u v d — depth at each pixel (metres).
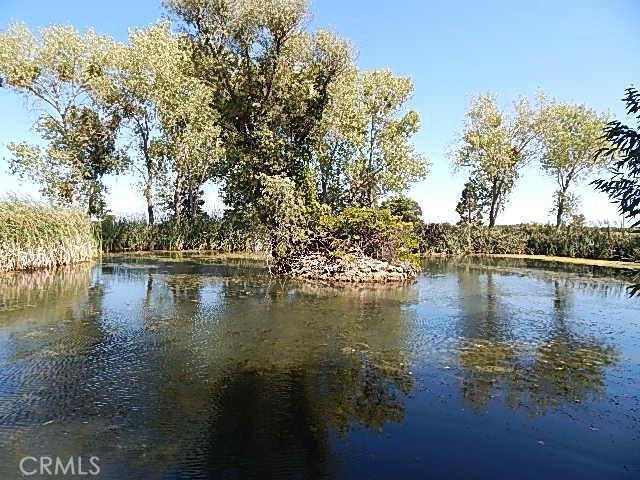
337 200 28.33
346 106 21.45
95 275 18.09
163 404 6.08
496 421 5.75
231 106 19.66
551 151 39.88
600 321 11.51
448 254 34.03
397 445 5.12
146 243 30.03
